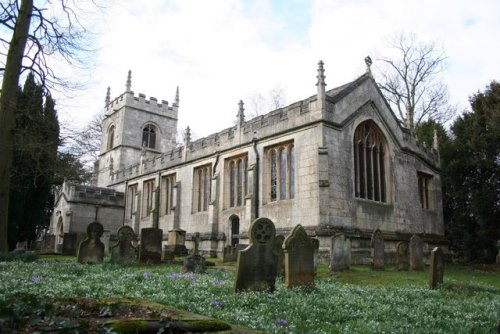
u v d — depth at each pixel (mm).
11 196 29016
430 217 29359
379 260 18672
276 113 25594
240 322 6324
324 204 21484
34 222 31250
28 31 17562
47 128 20922
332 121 22828
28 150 19359
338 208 22141
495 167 28984
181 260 21422
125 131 47188
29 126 20656
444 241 29297
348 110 24016
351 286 12219
